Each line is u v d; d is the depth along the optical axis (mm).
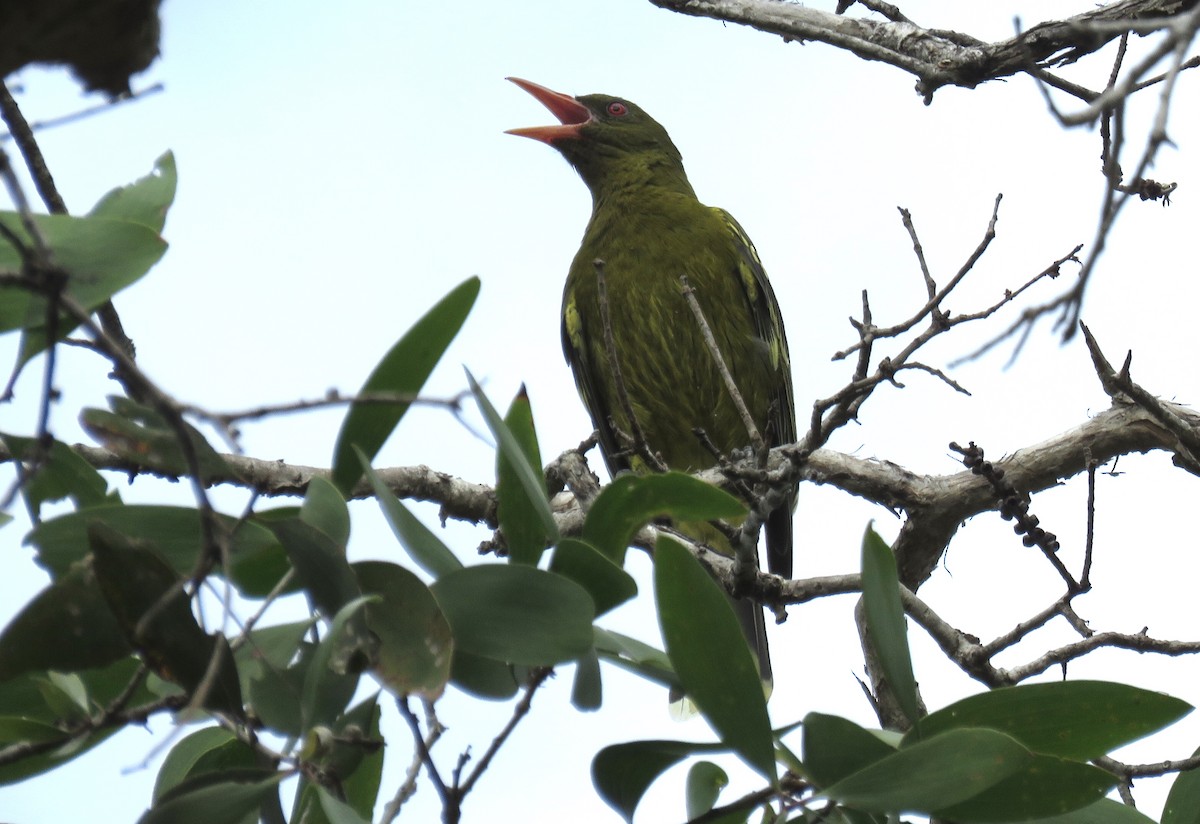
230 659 4094
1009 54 8977
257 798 4086
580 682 4445
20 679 4754
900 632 4785
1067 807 4688
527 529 4746
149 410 4285
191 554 4348
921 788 4418
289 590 4578
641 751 4781
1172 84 3689
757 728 4527
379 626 4234
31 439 4820
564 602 4355
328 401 3381
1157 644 6320
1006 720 4758
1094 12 8648
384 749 5125
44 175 5883
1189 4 8422
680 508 4812
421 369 4539
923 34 9398
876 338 6621
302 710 4020
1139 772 5801
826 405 6633
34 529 4328
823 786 4582
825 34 9734
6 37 3381
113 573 4004
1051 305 3996
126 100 3533
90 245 4176
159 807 4066
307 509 4266
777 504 6902
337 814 4027
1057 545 6570
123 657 4172
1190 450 9258
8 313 4121
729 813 4621
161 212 4758
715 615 4441
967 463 6715
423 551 4418
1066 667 6453
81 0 3379
